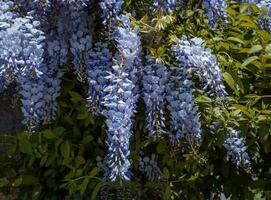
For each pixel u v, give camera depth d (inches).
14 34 46.1
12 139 55.0
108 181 50.5
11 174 56.7
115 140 44.9
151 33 48.9
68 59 50.4
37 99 48.0
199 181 54.8
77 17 49.9
